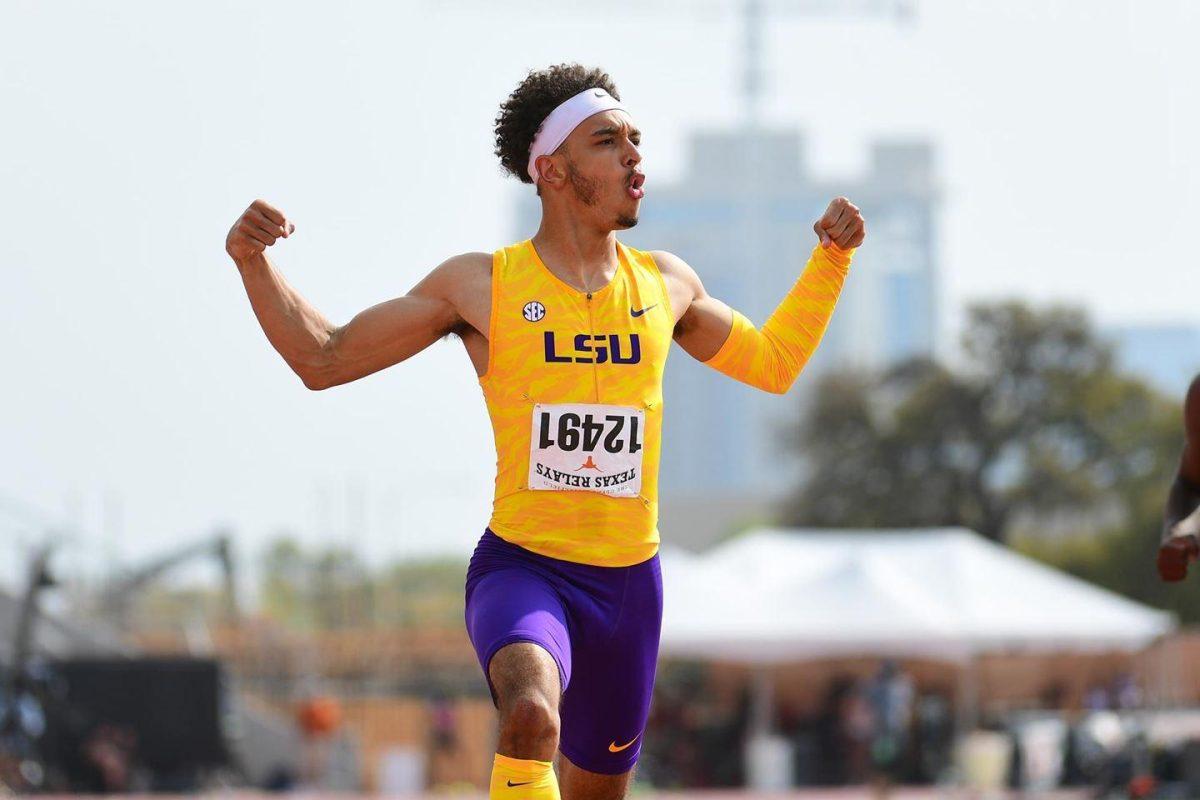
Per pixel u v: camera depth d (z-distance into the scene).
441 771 67.31
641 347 10.24
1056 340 131.25
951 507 130.88
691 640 54.69
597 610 10.23
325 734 66.50
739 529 186.75
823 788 60.44
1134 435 129.50
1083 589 57.28
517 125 10.47
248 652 78.25
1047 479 127.88
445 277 10.26
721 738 68.25
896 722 53.69
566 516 10.15
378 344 10.15
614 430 10.12
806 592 55.97
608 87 10.54
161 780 54.22
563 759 11.04
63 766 52.66
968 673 60.16
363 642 83.38
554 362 10.05
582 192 10.19
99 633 70.50
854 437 135.00
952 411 131.00
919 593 56.78
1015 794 50.03
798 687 83.50
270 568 107.31
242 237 9.77
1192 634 92.00
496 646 9.52
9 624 68.81
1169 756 39.81
